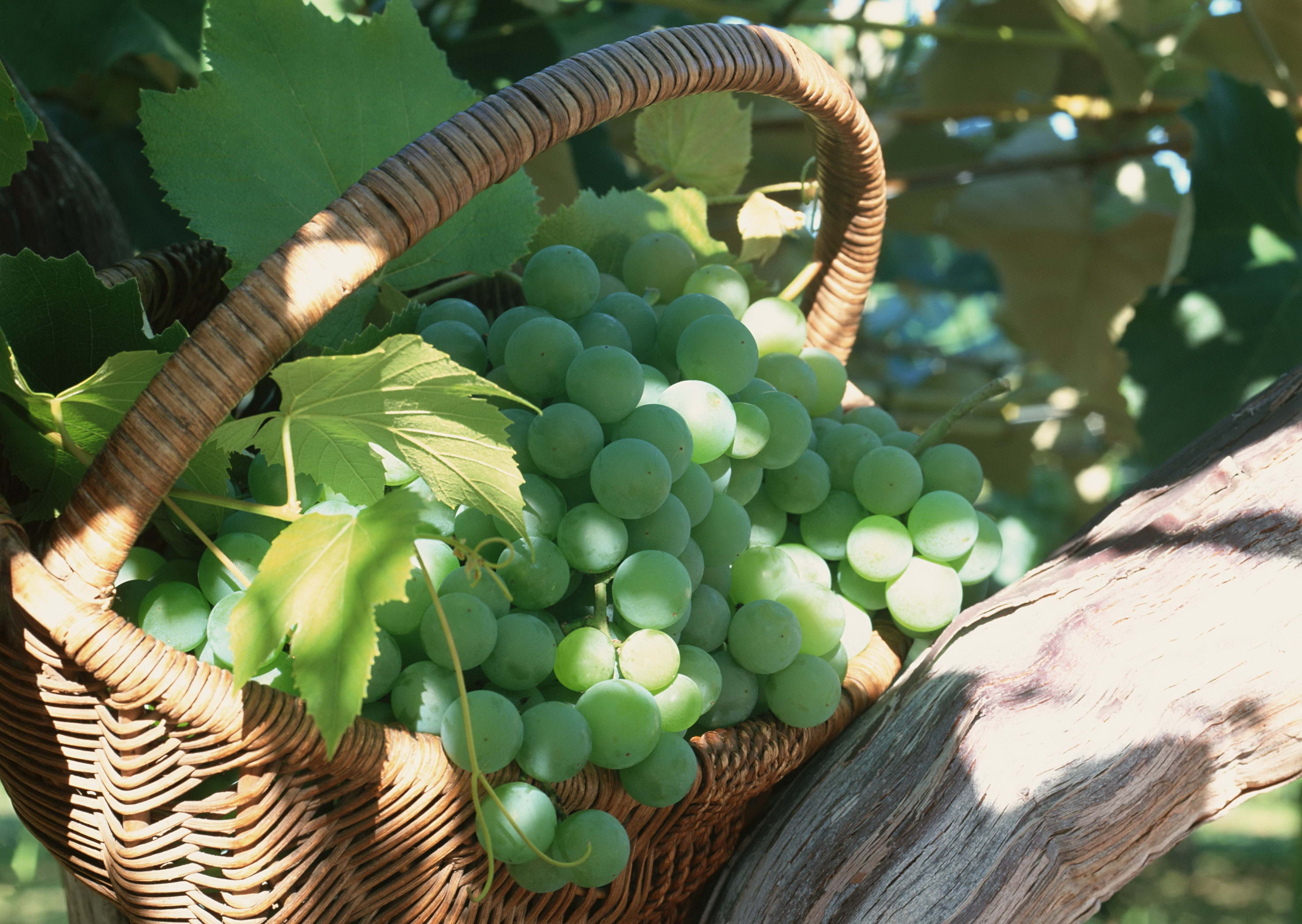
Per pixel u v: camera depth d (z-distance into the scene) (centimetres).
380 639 44
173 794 41
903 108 136
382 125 53
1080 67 131
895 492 52
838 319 59
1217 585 52
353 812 43
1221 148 80
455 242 54
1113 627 52
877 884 49
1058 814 50
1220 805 51
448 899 45
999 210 125
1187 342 80
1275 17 105
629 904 48
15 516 46
